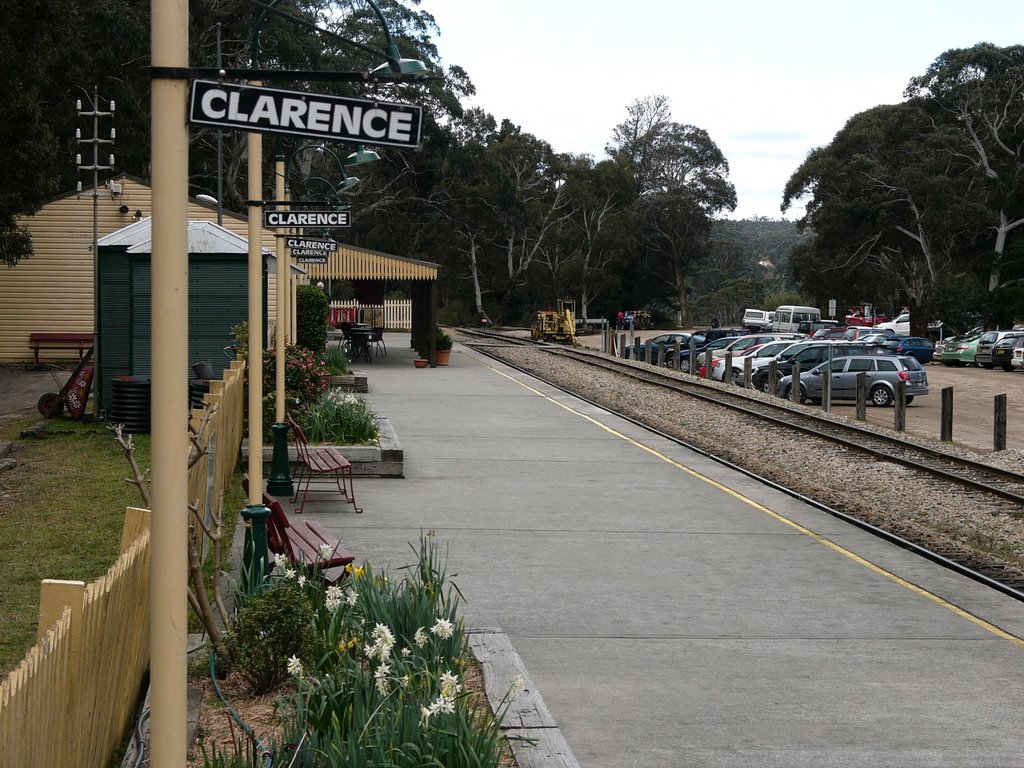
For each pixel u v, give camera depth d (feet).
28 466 54.34
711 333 178.91
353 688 20.02
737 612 32.65
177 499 12.32
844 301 298.15
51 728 13.97
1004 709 24.81
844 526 46.32
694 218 357.82
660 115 377.50
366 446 57.06
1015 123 249.34
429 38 216.33
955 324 240.94
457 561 38.24
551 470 59.52
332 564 30.17
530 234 319.06
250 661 22.95
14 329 121.39
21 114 90.38
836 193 277.44
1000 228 249.14
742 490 54.75
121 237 76.28
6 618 28.76
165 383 12.28
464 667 24.50
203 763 19.47
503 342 222.69
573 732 23.03
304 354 62.54
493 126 308.19
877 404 114.11
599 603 33.32
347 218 39.22
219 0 166.09
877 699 25.36
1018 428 94.94
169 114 12.46
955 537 48.06
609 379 130.31
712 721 23.79
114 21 150.00
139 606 21.40
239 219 115.85
